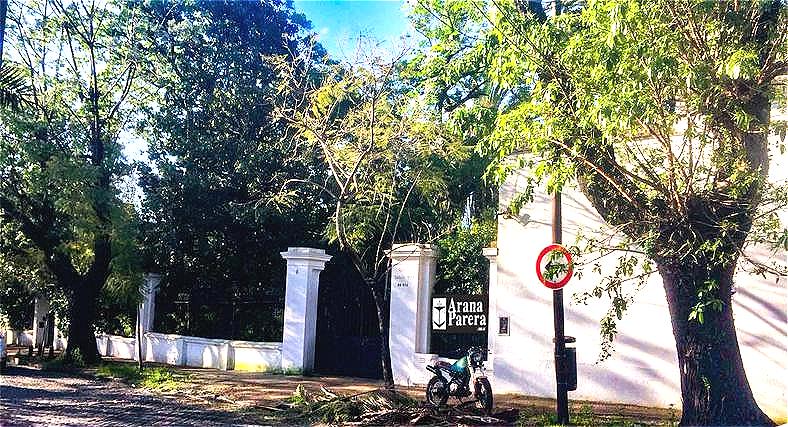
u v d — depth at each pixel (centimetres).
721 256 845
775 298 1167
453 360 1521
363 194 1371
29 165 1934
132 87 2194
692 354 936
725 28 872
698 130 919
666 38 833
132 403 1356
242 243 2125
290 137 1970
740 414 916
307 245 2030
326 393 1289
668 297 964
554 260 989
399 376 1605
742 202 880
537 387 1390
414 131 1362
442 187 1532
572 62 888
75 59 2039
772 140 1074
